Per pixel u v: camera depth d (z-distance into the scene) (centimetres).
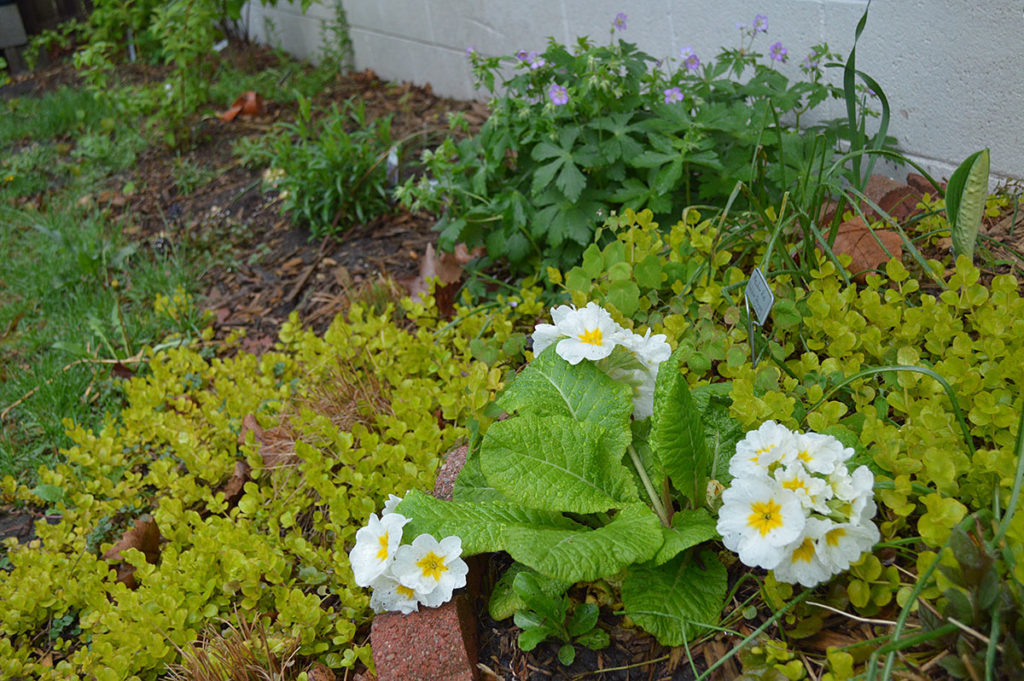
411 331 356
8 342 421
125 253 472
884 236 274
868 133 351
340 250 444
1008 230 282
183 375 357
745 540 171
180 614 226
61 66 823
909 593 172
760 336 243
